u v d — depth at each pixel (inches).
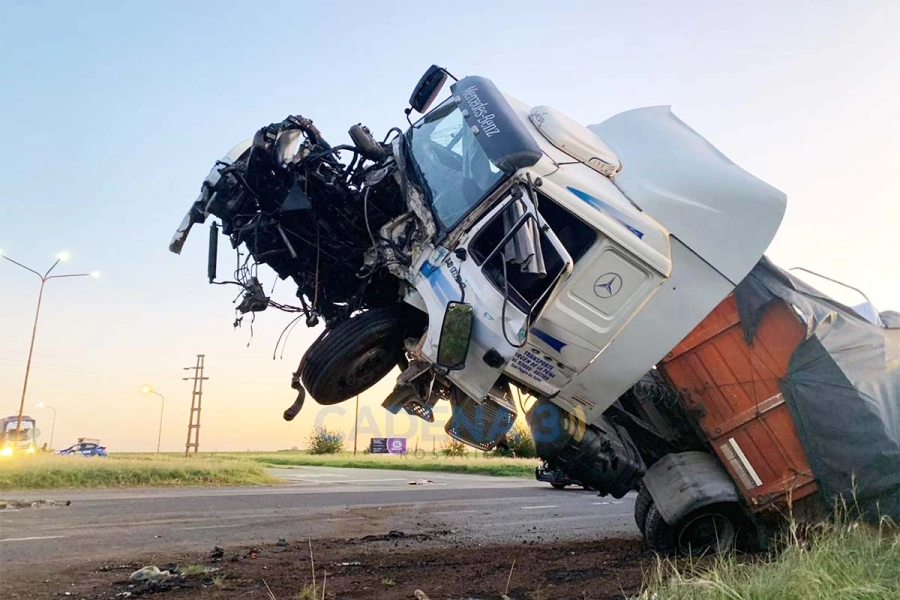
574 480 286.4
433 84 268.8
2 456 834.8
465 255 228.1
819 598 150.4
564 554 278.1
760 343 270.7
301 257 269.4
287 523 391.9
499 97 236.8
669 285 254.4
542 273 213.0
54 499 504.4
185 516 414.3
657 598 164.1
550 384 249.3
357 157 270.2
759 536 274.8
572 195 234.2
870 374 263.4
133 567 238.4
